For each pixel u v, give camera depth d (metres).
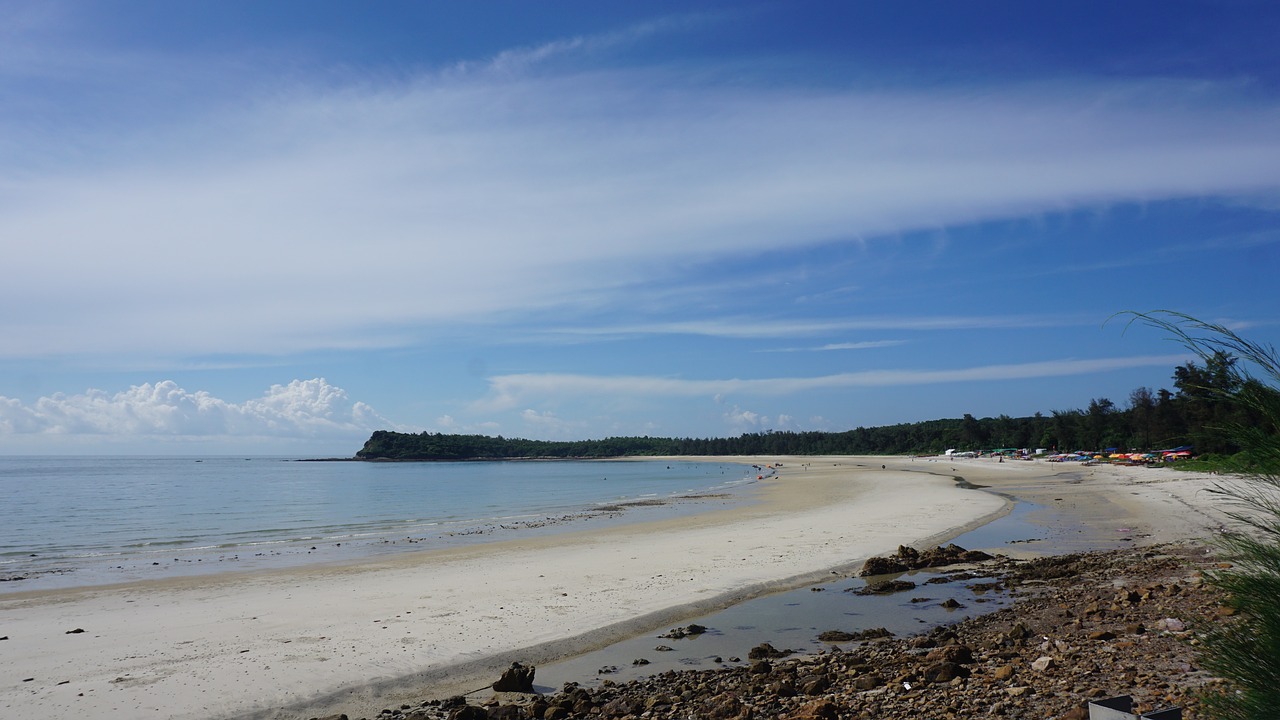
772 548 24.34
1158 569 16.97
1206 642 5.54
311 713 10.28
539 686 11.19
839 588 18.16
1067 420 124.56
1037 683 8.71
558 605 16.23
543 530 34.19
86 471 147.12
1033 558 21.66
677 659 12.39
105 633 14.16
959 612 14.94
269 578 20.75
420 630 14.25
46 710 10.13
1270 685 4.97
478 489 78.62
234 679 11.42
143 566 24.50
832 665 11.02
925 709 8.27
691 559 22.25
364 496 66.25
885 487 60.84
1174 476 52.94
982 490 53.22
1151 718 5.59
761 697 9.53
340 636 13.85
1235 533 5.32
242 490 76.94
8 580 21.62
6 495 67.69
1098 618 12.29
